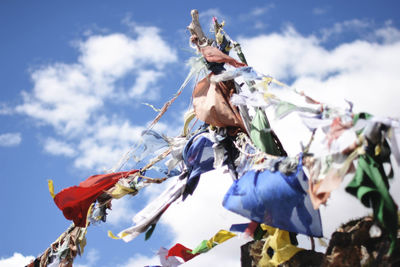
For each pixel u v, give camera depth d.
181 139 11.45
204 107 10.53
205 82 10.90
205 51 10.71
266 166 9.08
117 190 11.86
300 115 8.69
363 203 7.86
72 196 11.78
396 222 7.74
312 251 8.79
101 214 12.12
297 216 8.84
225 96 10.59
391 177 8.05
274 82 9.31
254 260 9.34
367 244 8.18
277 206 8.83
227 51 11.05
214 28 11.05
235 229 9.50
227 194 9.24
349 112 8.30
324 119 8.52
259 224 9.55
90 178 11.98
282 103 9.03
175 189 11.12
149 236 10.98
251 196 8.95
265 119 9.87
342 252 8.23
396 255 7.87
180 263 11.28
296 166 8.70
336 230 8.69
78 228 12.84
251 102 9.39
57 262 12.92
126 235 10.95
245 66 10.06
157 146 11.44
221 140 10.36
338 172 8.02
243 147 9.99
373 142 8.01
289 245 8.89
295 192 8.83
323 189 8.03
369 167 7.95
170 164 11.18
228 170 10.47
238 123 10.34
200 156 10.59
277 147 9.88
